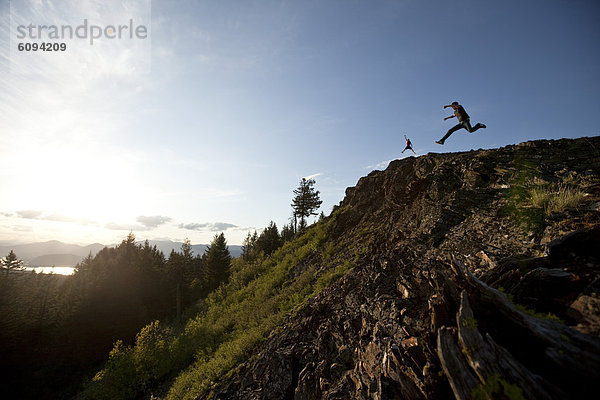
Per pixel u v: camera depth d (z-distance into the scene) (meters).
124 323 40.72
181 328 31.08
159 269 58.56
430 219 10.24
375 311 7.46
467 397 2.79
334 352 7.91
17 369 31.05
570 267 3.61
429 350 4.18
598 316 2.75
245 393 9.03
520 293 3.70
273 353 9.62
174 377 18.16
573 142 9.76
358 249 16.09
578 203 6.29
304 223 55.19
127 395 17.88
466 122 7.97
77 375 33.22
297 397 7.52
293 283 18.52
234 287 28.83
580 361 2.45
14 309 35.88
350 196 32.59
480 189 10.03
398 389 4.67
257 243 64.31
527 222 6.80
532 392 2.46
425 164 15.31
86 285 42.25
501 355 2.79
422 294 6.59
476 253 6.94
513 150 10.88
